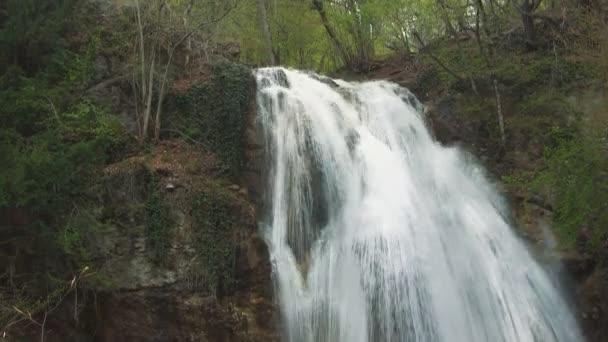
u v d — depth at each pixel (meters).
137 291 11.58
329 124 16.66
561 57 18.91
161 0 15.96
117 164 12.63
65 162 11.01
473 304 14.07
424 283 13.70
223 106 14.91
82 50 14.94
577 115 17.34
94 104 13.92
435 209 15.86
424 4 22.12
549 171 15.34
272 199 14.61
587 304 15.05
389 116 18.53
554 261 15.54
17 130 12.19
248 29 26.09
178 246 11.99
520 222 16.66
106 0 16.20
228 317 11.86
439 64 20.12
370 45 26.84
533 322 14.53
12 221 11.20
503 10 22.34
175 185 12.65
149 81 14.48
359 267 13.64
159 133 14.47
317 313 13.08
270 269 13.03
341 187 15.76
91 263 11.52
